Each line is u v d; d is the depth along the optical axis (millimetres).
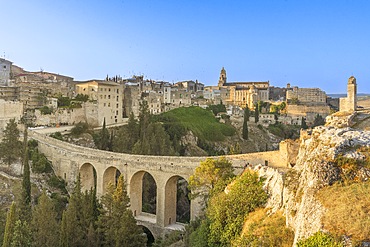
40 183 84062
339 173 26938
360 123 48562
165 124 148375
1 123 107312
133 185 74812
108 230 57031
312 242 21625
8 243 47656
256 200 37906
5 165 87562
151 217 74812
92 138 118688
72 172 85312
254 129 184125
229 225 37219
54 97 136250
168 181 69062
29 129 111875
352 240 20219
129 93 159375
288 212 29812
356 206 22484
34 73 191500
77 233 55375
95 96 139250
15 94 132500
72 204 60469
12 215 48781
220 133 165750
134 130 124375
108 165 77438
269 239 29188
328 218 22672
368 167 26594
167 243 59375
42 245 51500
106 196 61844
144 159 75375
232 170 53781
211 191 49656
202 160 66250
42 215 54344
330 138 31344
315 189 26438
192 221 56031
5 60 145875
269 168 44094
